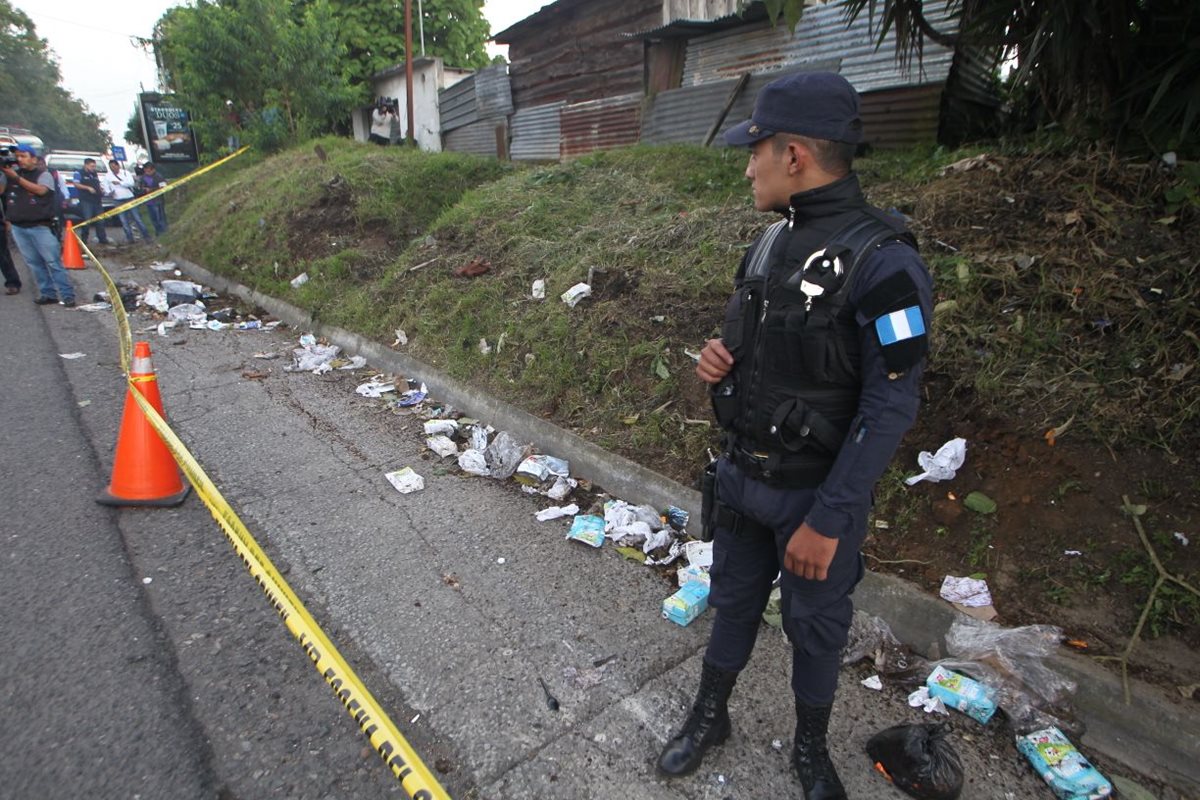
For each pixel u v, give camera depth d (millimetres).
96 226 11875
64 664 2344
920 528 2713
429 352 5180
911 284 1438
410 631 2574
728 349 1725
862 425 1485
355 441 4250
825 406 1590
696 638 2572
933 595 2482
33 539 3061
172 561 2955
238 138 14469
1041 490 2590
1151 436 2566
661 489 3371
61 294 7355
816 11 6566
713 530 1915
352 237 7664
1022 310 3188
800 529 1592
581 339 4340
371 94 17844
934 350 3148
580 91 10133
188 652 2430
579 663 2432
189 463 2699
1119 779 1959
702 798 1926
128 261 10242
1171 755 1950
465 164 9102
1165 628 2166
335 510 3430
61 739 2047
